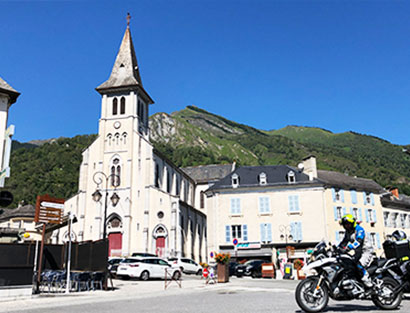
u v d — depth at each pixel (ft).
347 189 150.10
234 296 43.70
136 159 160.76
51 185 323.37
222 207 146.92
